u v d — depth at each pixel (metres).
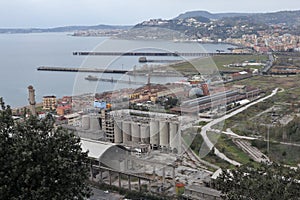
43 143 12.96
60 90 74.44
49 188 12.27
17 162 11.89
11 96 67.50
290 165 32.19
